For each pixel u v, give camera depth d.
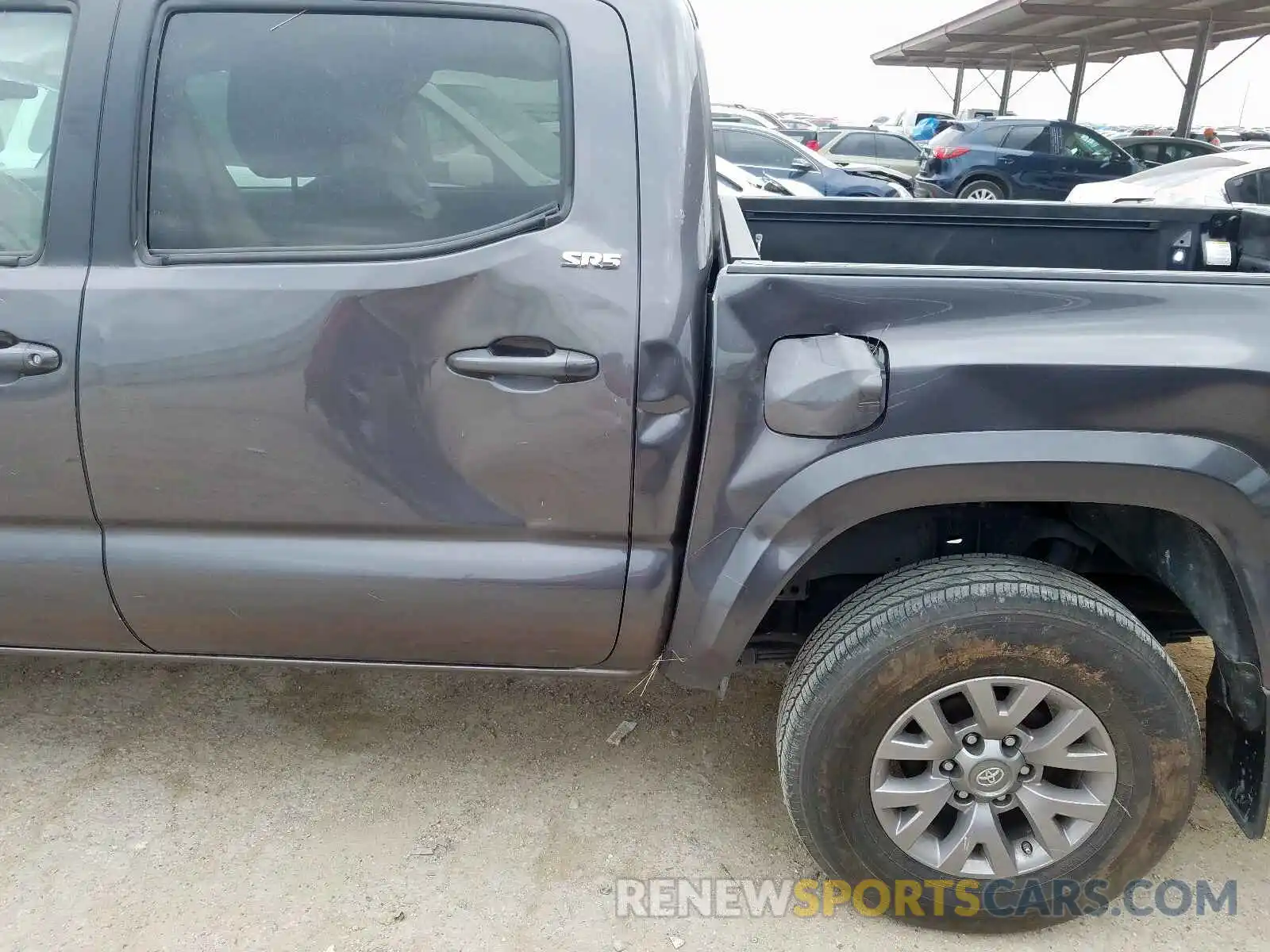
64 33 1.77
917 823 1.88
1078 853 1.89
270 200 1.76
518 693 2.79
